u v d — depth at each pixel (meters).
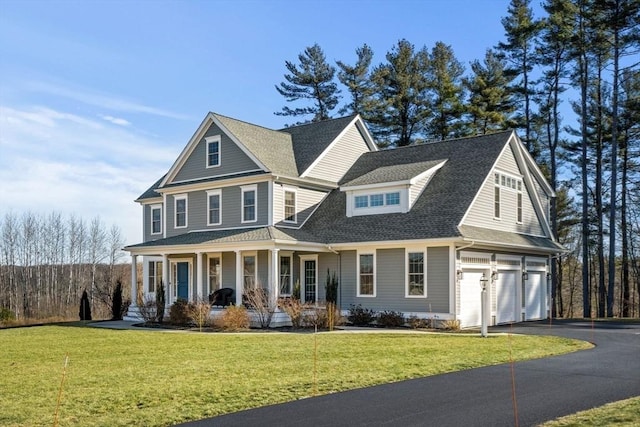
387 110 48.69
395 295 26.03
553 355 15.95
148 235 37.28
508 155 29.70
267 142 31.70
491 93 46.06
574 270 54.31
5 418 9.90
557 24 40.28
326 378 12.70
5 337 23.28
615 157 36.97
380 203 28.09
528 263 30.30
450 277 24.44
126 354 17.22
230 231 29.70
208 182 30.95
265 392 11.41
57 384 12.67
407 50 48.59
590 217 44.56
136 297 32.09
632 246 44.81
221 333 23.48
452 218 25.22
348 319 26.69
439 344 18.20
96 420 9.70
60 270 69.19
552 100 43.66
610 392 11.05
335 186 31.75
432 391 11.36
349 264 27.67
